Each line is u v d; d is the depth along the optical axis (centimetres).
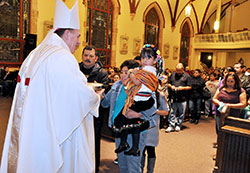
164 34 1858
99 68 326
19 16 1029
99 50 1395
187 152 439
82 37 1153
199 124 677
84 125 190
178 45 2034
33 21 1042
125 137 220
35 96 168
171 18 1888
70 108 169
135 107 206
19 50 1049
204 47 2138
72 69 173
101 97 216
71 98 169
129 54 1587
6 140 189
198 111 682
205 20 2219
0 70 967
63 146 179
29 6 1052
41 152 167
